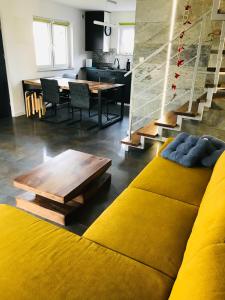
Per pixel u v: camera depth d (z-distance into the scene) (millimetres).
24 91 5461
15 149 3637
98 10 6773
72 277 1079
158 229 1425
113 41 7309
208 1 3533
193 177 2021
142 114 4562
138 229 1418
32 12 5344
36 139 4074
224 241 865
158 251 1271
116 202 1678
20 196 2277
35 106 5391
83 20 7023
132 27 6973
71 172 2301
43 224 1420
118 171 3068
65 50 6848
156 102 4379
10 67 5078
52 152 3574
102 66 7676
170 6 3781
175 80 4102
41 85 5035
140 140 3637
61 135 4316
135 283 1076
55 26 6328
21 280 1051
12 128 4602
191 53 3852
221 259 786
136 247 1291
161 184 1900
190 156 2197
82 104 4766
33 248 1226
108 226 1437
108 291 1028
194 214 1574
